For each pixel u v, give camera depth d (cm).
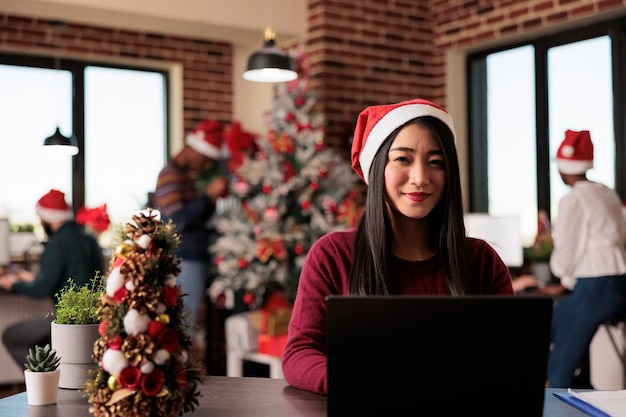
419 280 184
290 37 625
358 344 131
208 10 577
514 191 609
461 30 626
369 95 625
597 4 525
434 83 654
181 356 148
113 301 147
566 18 545
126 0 543
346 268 187
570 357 413
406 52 642
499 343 131
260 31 605
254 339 522
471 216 528
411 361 131
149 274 146
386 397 132
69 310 177
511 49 609
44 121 632
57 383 165
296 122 541
